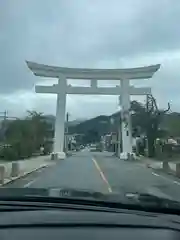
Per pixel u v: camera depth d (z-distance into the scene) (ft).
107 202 9.64
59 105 223.30
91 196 10.78
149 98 211.61
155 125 207.51
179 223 8.16
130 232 7.75
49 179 85.05
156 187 69.72
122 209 9.05
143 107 212.43
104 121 527.40
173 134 206.49
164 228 7.89
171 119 208.13
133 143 246.47
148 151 209.97
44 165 140.67
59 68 224.94
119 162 168.35
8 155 178.19
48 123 288.92
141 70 221.87
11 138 223.92
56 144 221.66
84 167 131.03
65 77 224.53
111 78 223.92
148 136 209.15
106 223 8.01
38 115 266.36
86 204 9.48
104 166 136.98
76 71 224.74
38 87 224.33
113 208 9.12
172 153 198.29
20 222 8.02
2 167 79.92
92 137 568.41
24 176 93.50
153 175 97.76
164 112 208.23
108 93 223.92
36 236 7.62
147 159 192.13
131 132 217.77
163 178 89.20
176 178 89.51
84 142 570.05
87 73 224.74
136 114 213.46
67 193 11.38
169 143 206.49
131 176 93.66
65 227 7.86
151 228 7.86
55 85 224.33
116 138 286.25
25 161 170.71
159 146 205.46
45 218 8.27
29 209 8.96
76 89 224.94
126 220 8.20
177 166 94.63
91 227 7.86
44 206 9.21
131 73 223.30
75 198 10.07
